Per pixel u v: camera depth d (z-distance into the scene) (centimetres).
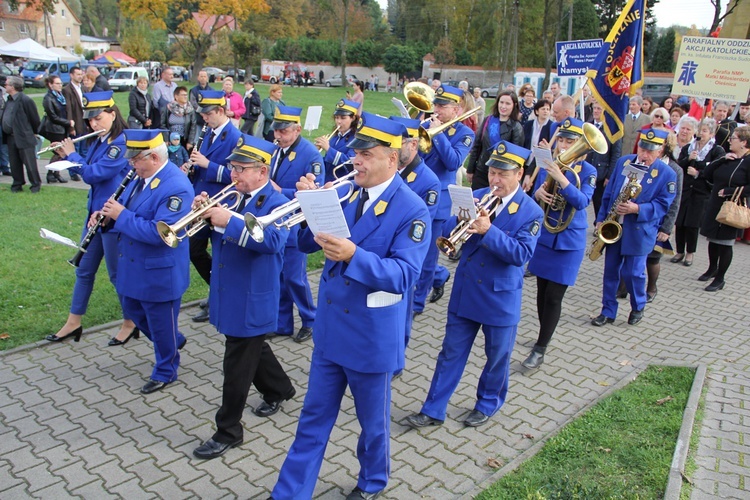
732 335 661
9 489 380
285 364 558
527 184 636
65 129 1188
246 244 393
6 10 6675
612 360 592
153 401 487
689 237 918
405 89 658
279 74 5841
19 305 642
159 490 383
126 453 420
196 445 432
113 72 4094
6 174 1265
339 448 435
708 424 467
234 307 406
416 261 337
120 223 457
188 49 5616
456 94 621
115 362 548
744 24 2412
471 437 453
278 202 416
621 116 803
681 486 388
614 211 653
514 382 540
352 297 344
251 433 448
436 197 547
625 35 783
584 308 739
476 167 893
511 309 448
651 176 649
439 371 462
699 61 1074
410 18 7169
